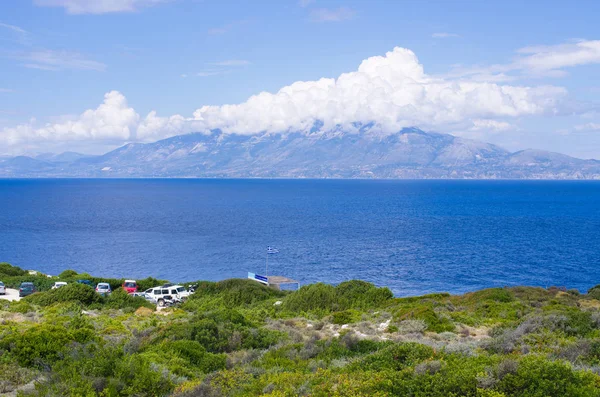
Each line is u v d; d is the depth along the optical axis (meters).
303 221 168.00
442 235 130.88
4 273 57.91
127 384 14.01
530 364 12.07
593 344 16.17
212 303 43.28
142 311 36.38
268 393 13.16
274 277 64.81
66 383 13.44
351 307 38.22
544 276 78.75
